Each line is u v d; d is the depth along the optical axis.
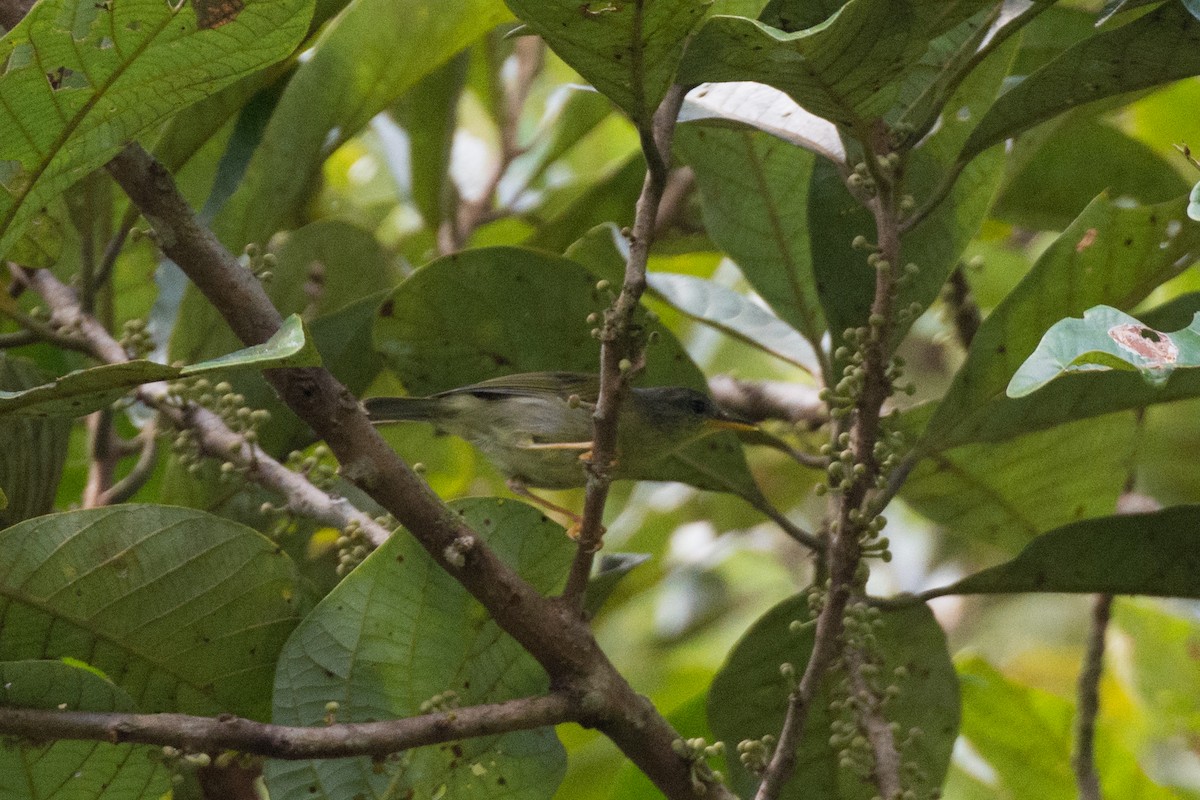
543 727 5.98
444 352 7.85
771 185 8.10
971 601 15.27
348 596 5.86
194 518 5.79
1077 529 6.61
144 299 9.91
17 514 6.76
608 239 8.94
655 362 8.19
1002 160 7.20
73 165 5.02
